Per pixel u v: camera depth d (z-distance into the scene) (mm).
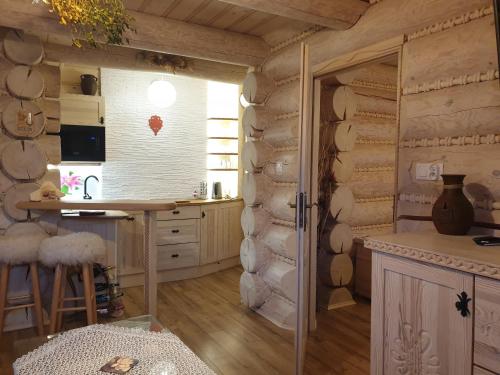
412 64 2271
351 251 4160
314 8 2471
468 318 1387
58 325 2973
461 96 2018
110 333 1834
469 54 1974
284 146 3441
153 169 5234
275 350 2902
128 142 5062
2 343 2928
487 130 1913
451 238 1750
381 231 4367
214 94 5594
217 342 3029
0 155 3105
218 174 5676
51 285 3297
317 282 3951
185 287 4480
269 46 3666
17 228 3158
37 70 3291
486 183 1918
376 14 2521
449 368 1457
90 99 4543
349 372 2600
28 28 2762
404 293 1621
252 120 3561
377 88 4172
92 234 2943
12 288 3193
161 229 4629
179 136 5387
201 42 3334
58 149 3521
